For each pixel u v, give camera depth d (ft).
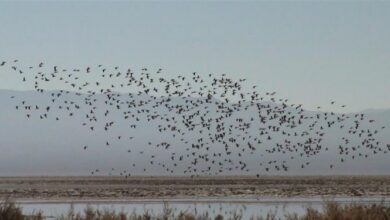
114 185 245.86
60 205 156.35
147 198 176.86
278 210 137.90
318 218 96.89
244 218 120.37
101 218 101.45
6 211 92.63
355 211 95.35
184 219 104.58
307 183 256.73
